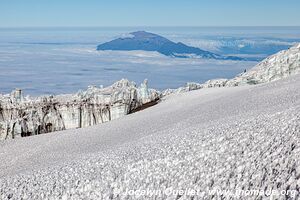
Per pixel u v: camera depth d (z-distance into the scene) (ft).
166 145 74.64
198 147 58.23
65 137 167.12
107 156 83.66
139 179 50.83
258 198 32.58
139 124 163.53
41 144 159.94
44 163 119.14
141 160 62.90
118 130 159.94
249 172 38.06
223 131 67.62
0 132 184.55
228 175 39.70
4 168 130.11
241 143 50.62
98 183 54.70
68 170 73.82
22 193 60.70
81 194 52.29
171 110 189.98
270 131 51.75
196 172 44.96
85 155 105.81
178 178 45.68
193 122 130.82
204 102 187.42
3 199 59.57
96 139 148.56
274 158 38.78
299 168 33.68
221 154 48.85
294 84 153.48
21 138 182.91
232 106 145.18
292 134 44.83
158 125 148.66
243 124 69.51
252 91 173.37
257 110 110.42
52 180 65.62
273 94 143.54
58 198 53.42
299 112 60.44
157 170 52.44
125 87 234.17
